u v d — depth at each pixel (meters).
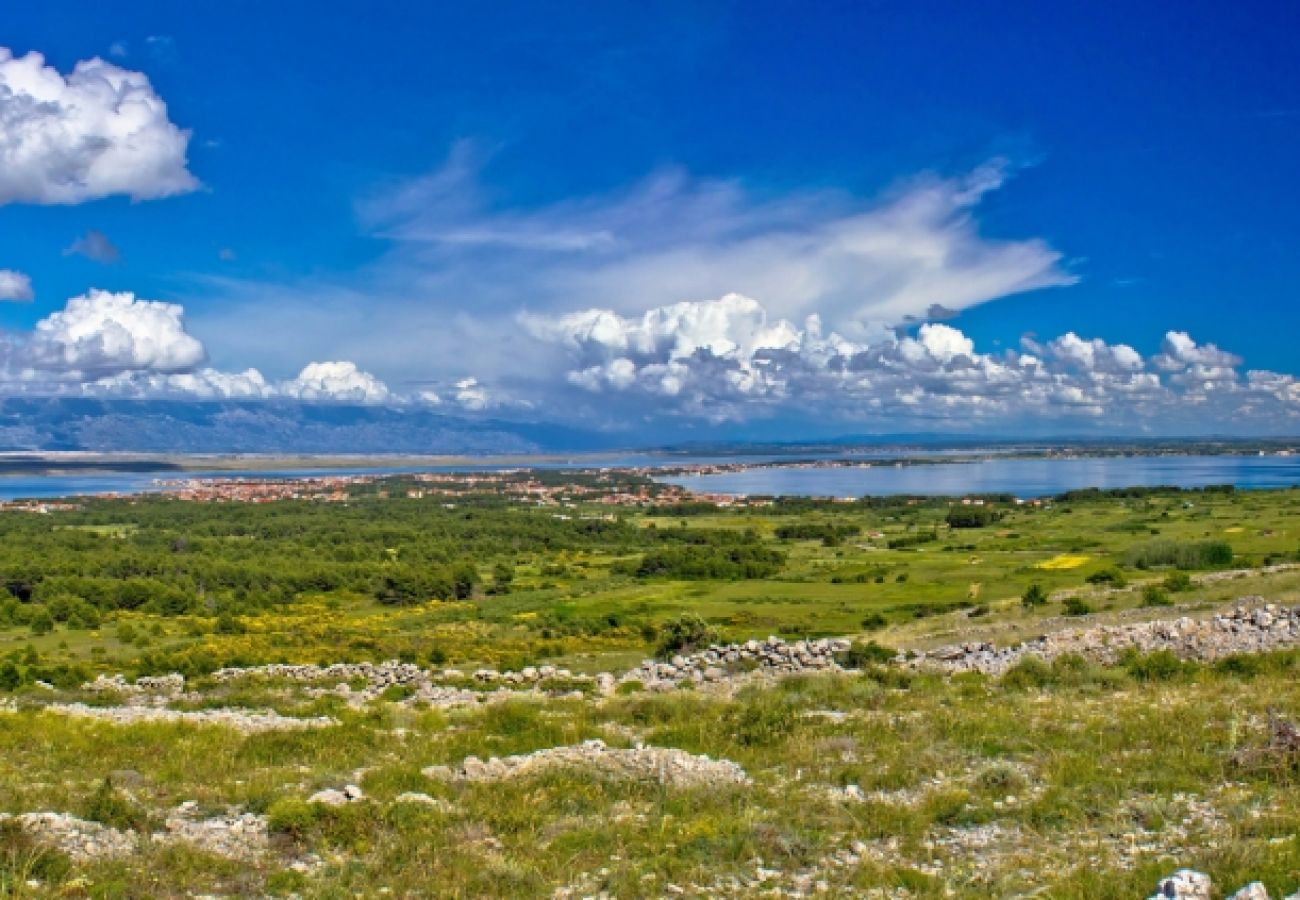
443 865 11.45
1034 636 32.50
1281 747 14.21
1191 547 84.44
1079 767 14.52
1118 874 10.16
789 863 11.34
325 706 26.70
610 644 58.34
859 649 29.95
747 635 67.81
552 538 170.12
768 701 21.95
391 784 15.28
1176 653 25.30
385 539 163.88
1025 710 19.56
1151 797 12.82
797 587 100.00
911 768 15.16
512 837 12.59
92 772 17.25
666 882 10.80
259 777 16.47
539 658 48.72
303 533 171.25
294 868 11.59
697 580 114.06
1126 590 50.25
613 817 13.32
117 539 146.12
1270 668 22.50
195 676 39.06
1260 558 81.19
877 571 108.75
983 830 12.29
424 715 23.31
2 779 16.16
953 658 28.58
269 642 68.69
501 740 19.77
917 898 10.07
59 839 12.08
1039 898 9.78
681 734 19.03
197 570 115.12
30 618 86.81
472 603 102.25
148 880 10.98
